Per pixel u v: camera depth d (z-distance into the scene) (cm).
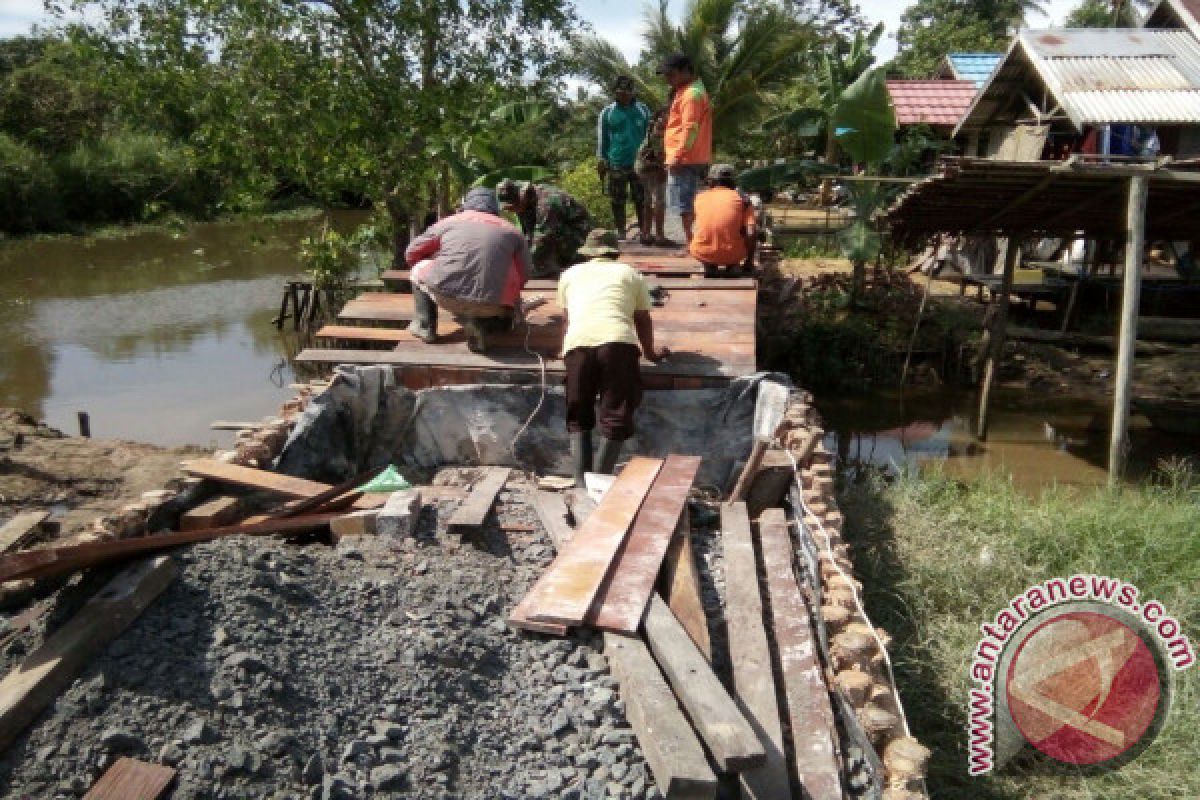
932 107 2134
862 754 334
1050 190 851
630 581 416
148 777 271
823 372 1188
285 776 285
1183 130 1274
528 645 382
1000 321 1023
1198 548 580
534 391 641
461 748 321
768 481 565
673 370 646
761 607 429
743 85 2089
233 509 500
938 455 946
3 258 2348
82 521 659
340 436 621
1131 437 995
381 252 1736
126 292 1853
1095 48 1270
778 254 1329
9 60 3812
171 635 323
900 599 516
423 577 419
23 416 922
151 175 3097
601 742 324
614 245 616
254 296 1808
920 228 1102
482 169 1401
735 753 291
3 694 288
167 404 1079
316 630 354
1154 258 1477
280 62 1238
